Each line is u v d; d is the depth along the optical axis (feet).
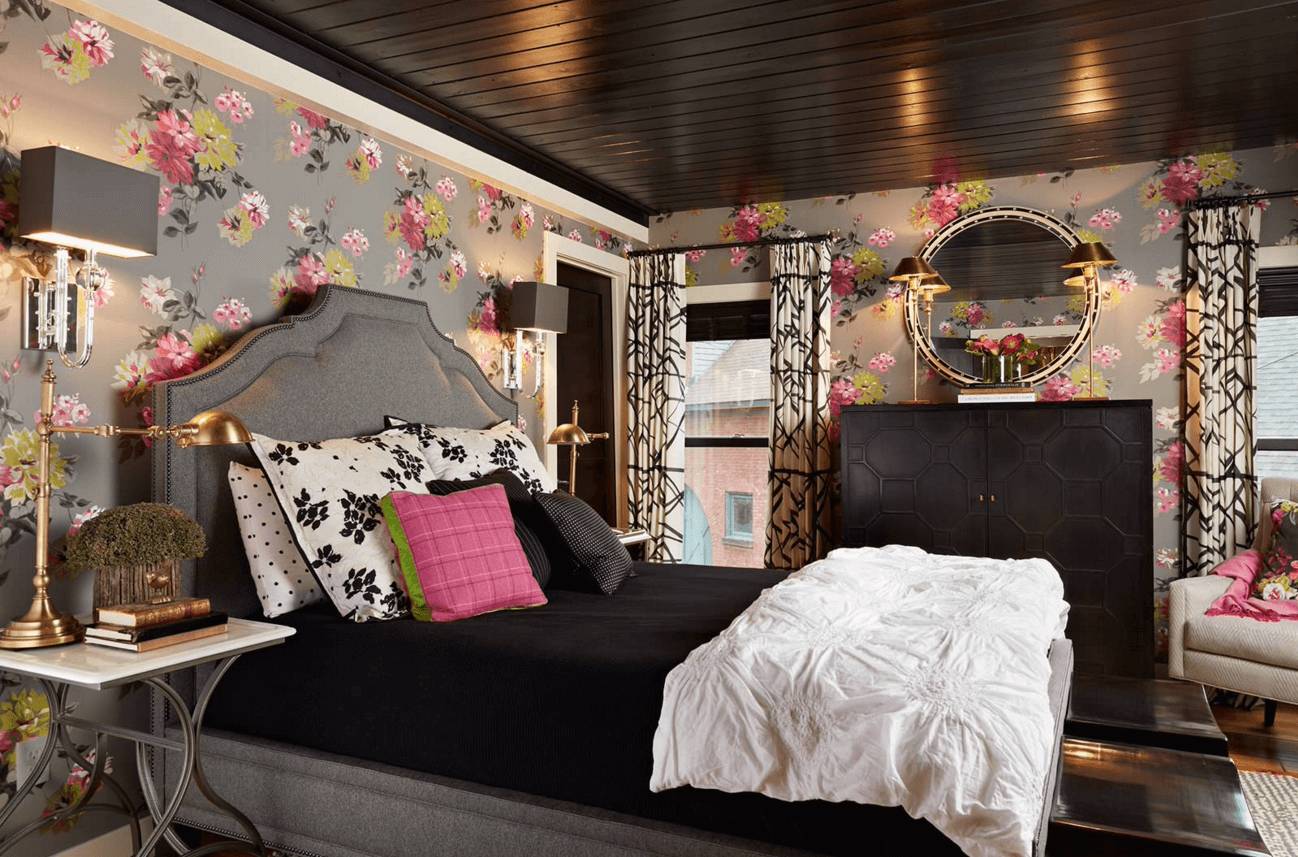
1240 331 14.33
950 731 5.44
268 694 8.15
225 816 8.09
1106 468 13.75
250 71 9.78
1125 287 15.35
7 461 7.64
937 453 14.75
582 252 16.93
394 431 10.43
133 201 7.69
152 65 8.89
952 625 6.97
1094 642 13.76
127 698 8.62
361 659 7.77
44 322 7.72
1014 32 10.28
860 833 5.76
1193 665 11.96
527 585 8.98
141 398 8.75
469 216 13.84
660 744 6.25
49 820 7.29
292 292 10.56
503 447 11.41
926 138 14.10
